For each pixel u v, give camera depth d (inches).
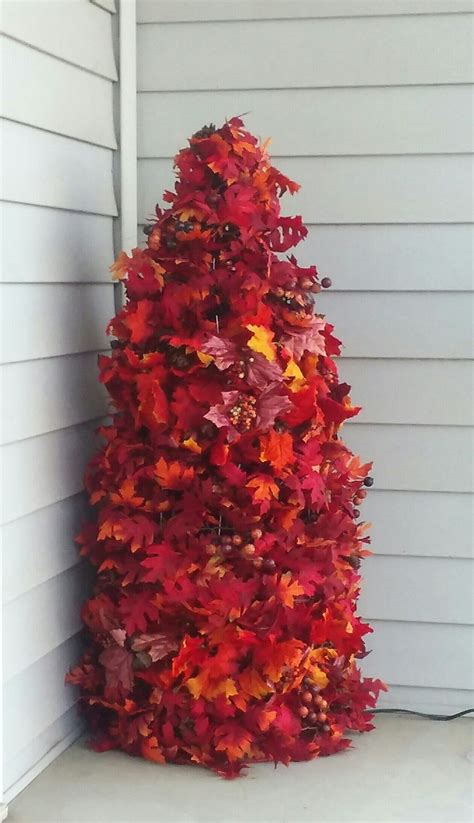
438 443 81.6
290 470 68.0
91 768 71.5
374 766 72.7
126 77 81.7
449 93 79.7
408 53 79.7
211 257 68.8
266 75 81.7
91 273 77.7
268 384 65.7
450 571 82.2
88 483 73.9
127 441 71.0
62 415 73.4
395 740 77.5
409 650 83.0
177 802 66.6
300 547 70.0
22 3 65.8
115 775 70.4
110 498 70.7
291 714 70.7
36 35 67.6
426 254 80.7
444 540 82.0
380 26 80.0
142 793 67.7
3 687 65.4
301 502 68.4
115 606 72.0
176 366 68.5
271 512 69.3
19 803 66.2
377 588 83.0
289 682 69.4
